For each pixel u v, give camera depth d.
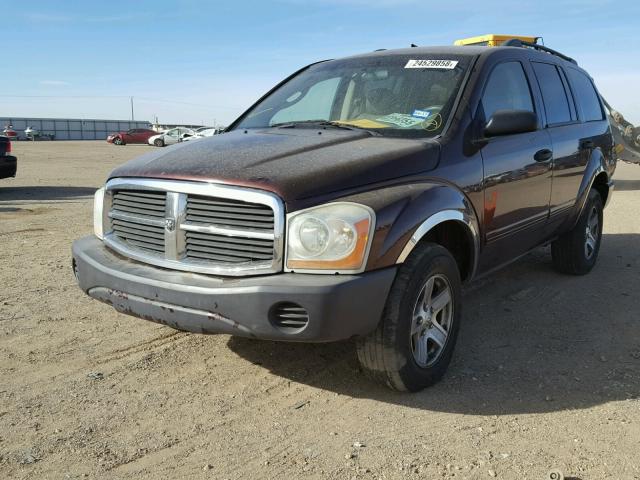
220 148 3.71
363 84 4.53
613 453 2.99
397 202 3.26
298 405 3.43
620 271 6.51
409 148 3.64
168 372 3.83
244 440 3.06
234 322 3.08
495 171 4.14
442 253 3.54
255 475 2.77
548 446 3.04
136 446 2.99
